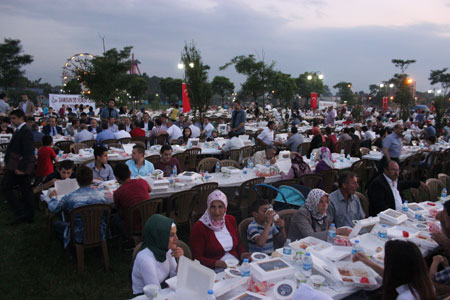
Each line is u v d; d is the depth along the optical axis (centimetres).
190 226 518
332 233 347
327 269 278
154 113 2795
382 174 492
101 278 421
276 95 2445
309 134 1235
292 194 494
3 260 459
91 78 1717
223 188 594
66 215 469
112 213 523
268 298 240
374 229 375
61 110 2022
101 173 579
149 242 282
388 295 236
